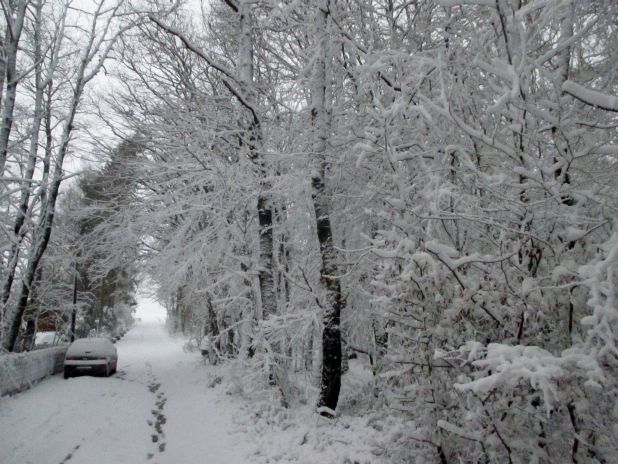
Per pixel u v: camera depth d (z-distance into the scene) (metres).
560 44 4.35
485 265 4.68
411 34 7.82
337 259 8.30
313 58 7.86
